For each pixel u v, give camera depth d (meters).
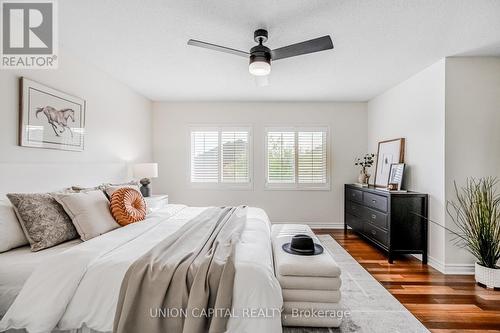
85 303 1.37
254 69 2.21
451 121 2.83
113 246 1.70
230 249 1.61
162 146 4.84
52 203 1.93
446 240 2.83
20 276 1.47
